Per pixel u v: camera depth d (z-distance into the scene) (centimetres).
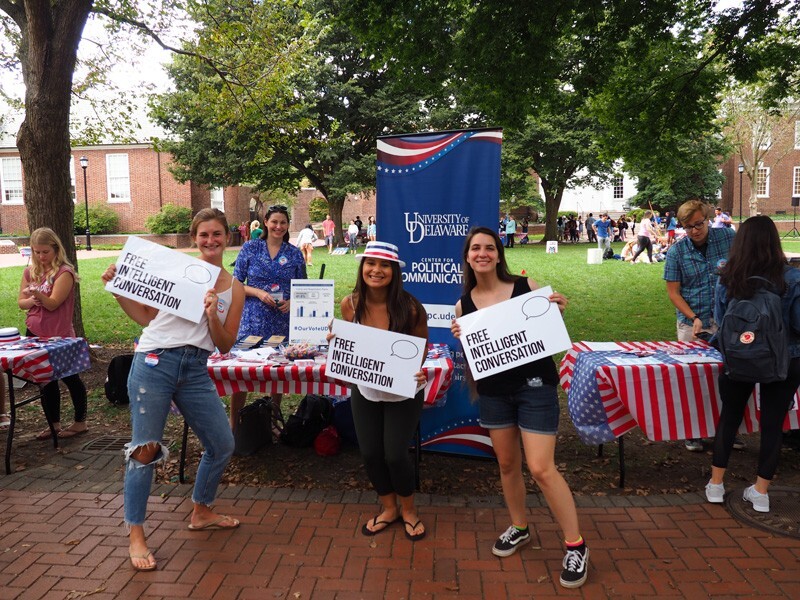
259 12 956
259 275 495
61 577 312
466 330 315
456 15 915
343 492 411
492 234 320
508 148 2944
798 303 338
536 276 1588
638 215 4038
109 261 2138
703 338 439
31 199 697
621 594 295
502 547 330
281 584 306
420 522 355
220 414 341
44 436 518
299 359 432
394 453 336
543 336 304
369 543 344
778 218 4106
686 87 1028
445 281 459
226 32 918
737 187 4459
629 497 398
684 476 434
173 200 3459
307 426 487
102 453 486
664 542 341
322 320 450
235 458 470
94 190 3491
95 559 329
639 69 1040
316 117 2489
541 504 392
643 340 862
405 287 470
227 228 344
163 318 326
